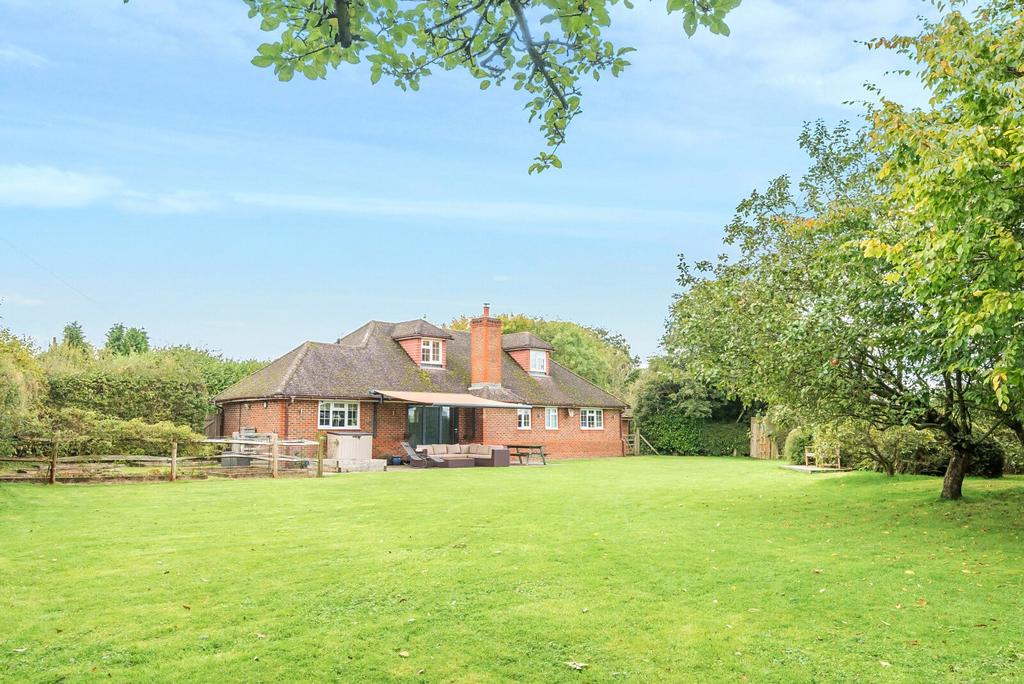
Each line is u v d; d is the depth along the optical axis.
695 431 44.16
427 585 9.16
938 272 9.52
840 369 13.95
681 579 9.57
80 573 9.67
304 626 7.55
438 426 36.59
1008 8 11.35
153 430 24.52
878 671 6.48
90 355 37.97
